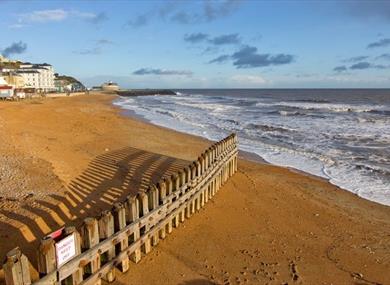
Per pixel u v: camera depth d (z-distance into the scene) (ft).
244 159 51.60
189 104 197.77
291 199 33.50
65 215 23.08
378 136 71.82
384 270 21.35
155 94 444.14
